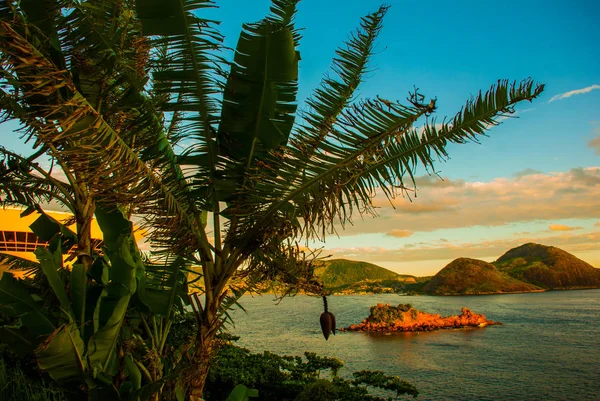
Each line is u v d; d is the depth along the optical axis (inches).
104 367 129.4
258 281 137.4
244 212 126.1
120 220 145.5
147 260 161.9
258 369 315.0
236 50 114.8
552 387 1448.1
